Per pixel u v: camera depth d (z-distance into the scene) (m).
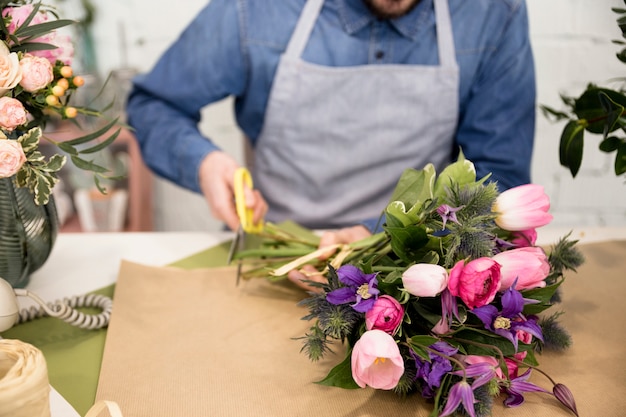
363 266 0.62
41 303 0.72
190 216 2.19
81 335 0.77
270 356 0.73
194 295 0.86
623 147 0.74
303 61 1.16
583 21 1.83
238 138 2.09
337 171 1.22
